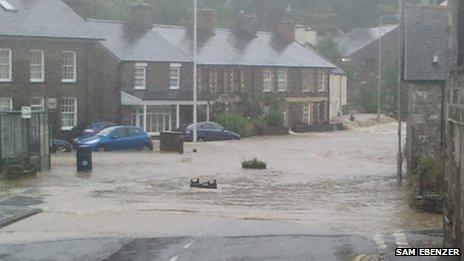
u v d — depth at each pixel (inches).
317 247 1238.3
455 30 1152.8
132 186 2118.6
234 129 4623.5
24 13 3843.5
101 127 3828.7
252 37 5689.0
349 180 2364.7
